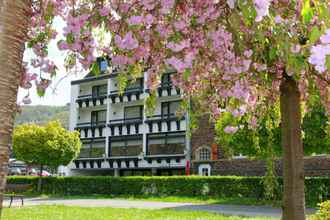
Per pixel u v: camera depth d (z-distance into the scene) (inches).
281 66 232.7
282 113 279.0
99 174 1847.9
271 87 271.3
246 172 1286.9
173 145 1565.0
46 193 1396.4
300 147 277.3
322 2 135.7
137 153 1676.9
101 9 176.9
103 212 665.6
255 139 365.7
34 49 188.9
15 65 133.0
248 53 187.6
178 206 856.3
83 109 1882.4
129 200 1065.5
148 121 1638.8
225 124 284.0
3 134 129.4
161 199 1064.8
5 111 130.0
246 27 177.8
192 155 1455.5
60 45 173.5
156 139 1617.9
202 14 173.8
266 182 494.0
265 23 171.0
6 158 130.2
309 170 1148.5
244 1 130.2
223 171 1341.0
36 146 1359.5
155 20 175.6
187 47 173.5
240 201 964.6
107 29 186.7
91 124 1843.0
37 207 767.1
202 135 1433.3
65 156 1396.4
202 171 1401.3
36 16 191.6
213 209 778.2
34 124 1417.3
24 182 1466.5
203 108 274.5
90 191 1331.2
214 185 1093.8
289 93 274.1
